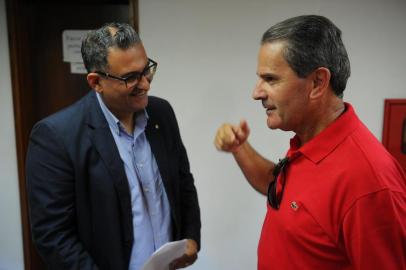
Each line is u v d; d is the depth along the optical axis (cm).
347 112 88
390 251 77
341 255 84
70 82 233
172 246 112
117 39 100
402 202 78
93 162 111
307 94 84
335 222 82
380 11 183
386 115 193
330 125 87
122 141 118
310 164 89
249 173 124
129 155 119
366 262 77
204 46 194
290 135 202
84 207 111
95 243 114
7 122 221
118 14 224
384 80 191
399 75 190
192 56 196
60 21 227
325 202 83
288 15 187
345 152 83
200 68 197
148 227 123
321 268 87
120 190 113
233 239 219
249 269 222
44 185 107
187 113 203
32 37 227
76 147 108
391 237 76
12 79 213
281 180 99
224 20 190
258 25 189
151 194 123
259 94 88
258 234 217
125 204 114
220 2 188
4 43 212
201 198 215
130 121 120
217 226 218
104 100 112
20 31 214
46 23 227
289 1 185
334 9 184
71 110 114
